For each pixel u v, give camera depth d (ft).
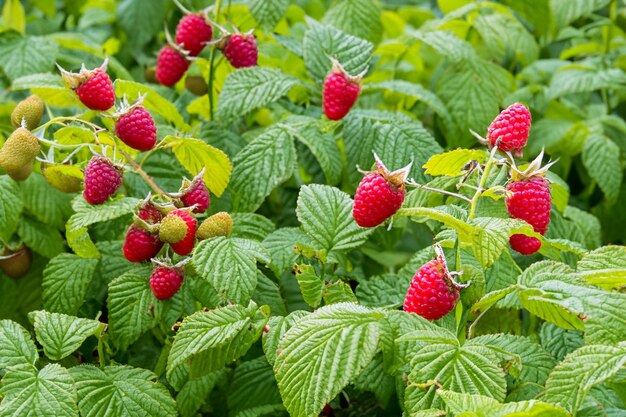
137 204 2.43
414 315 2.24
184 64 2.90
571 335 2.45
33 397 2.25
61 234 3.07
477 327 2.55
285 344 2.21
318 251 2.46
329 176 2.77
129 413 2.34
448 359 2.19
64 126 2.69
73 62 3.21
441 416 2.14
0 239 2.80
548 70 3.50
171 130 2.87
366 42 2.94
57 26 4.23
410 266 2.55
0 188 2.78
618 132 3.36
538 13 3.48
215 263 2.38
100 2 4.33
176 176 2.81
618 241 3.42
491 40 3.34
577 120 3.51
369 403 2.62
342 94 2.68
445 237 2.35
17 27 3.59
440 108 3.07
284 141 2.78
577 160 3.44
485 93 3.18
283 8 2.97
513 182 2.30
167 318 2.50
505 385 2.16
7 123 3.14
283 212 3.12
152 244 2.42
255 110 3.21
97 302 2.78
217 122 2.91
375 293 2.56
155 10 3.76
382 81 3.22
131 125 2.46
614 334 2.15
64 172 2.58
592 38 3.83
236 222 2.67
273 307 2.59
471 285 2.31
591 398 2.24
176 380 2.52
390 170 2.79
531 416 2.04
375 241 2.97
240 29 3.22
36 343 2.79
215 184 2.66
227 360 2.35
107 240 2.84
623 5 3.85
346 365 2.16
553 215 2.83
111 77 3.27
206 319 2.33
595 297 2.18
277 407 2.55
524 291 2.23
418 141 2.82
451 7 3.75
